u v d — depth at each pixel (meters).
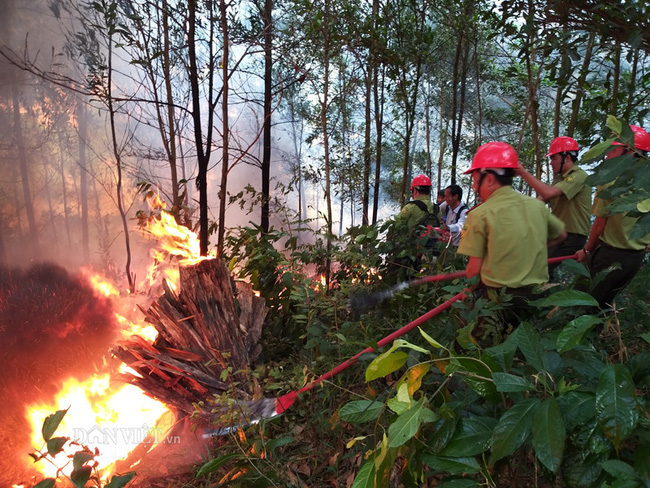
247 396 3.23
